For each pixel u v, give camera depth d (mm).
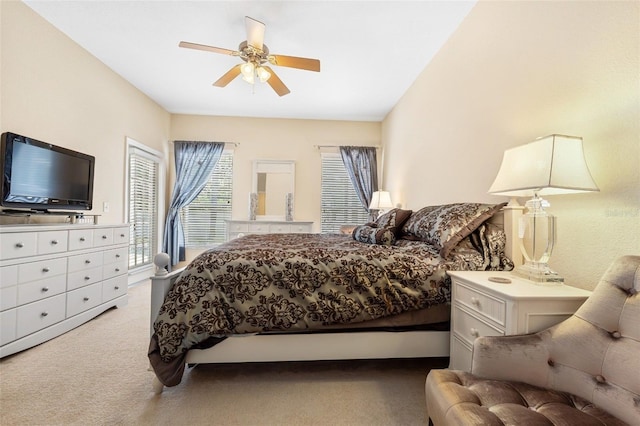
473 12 2365
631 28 1216
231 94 4125
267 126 5062
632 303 911
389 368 1844
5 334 1909
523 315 1160
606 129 1314
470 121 2410
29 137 2426
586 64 1410
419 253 1786
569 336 1003
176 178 4785
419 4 2332
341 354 1633
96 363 1866
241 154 5027
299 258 1630
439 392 971
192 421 1357
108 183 3424
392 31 2670
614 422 816
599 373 915
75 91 2922
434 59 3070
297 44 2869
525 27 1812
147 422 1346
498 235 1802
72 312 2420
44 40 2562
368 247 1985
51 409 1426
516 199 1903
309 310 1545
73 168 2793
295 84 3764
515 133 1899
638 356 840
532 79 1754
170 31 2732
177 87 3922
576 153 1289
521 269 1499
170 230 4703
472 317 1417
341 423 1360
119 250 3002
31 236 2074
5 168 2170
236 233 4594
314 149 5121
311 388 1627
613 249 1280
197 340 1447
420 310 1652
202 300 1493
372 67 3314
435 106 3045
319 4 2338
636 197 1193
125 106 3715
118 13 2494
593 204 1374
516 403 902
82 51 3002
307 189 5109
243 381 1687
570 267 1493
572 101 1487
